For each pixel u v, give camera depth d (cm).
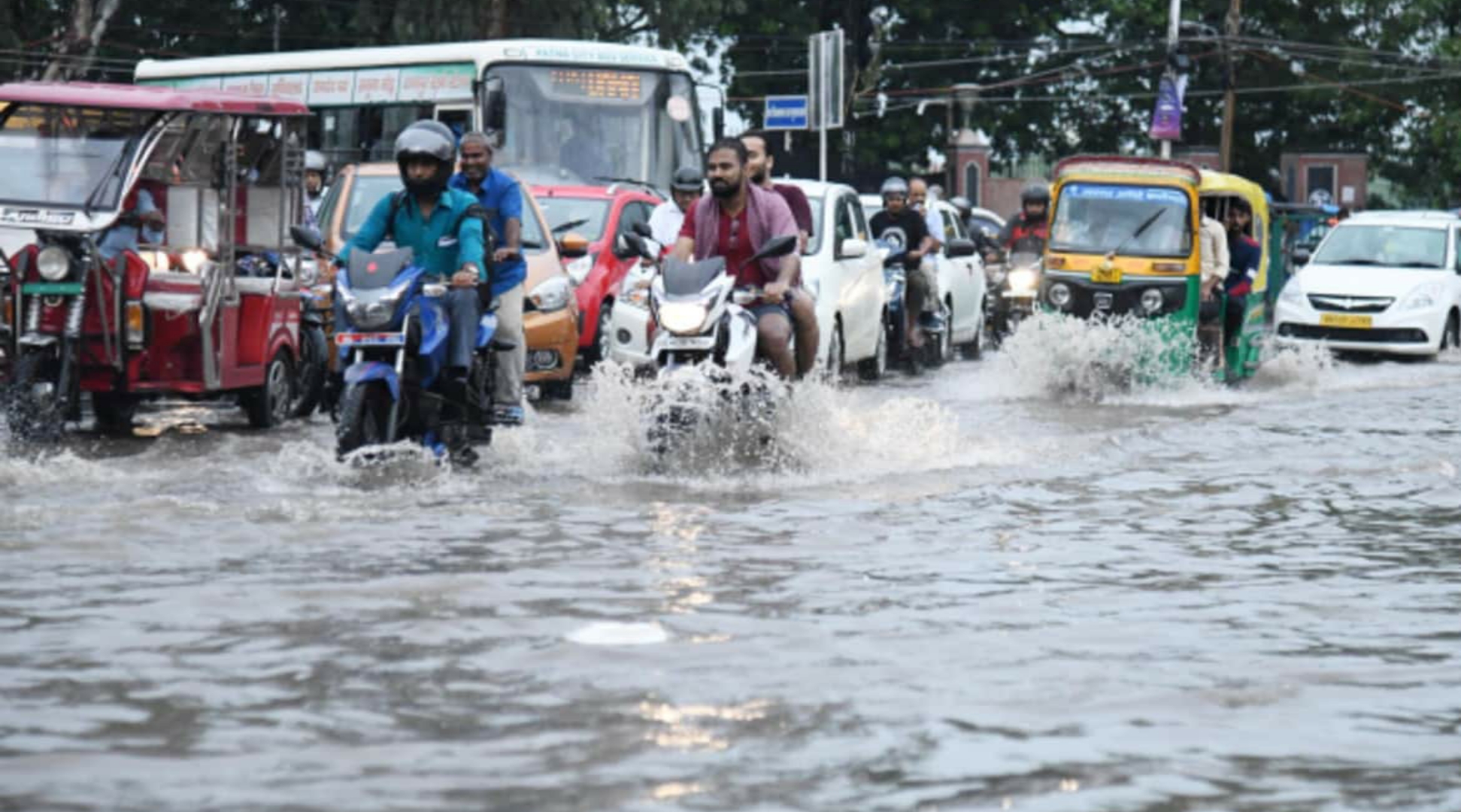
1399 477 2555
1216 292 4400
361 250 2478
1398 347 5912
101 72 11038
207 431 3181
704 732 1138
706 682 1269
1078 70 15212
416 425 2503
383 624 1451
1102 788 1037
